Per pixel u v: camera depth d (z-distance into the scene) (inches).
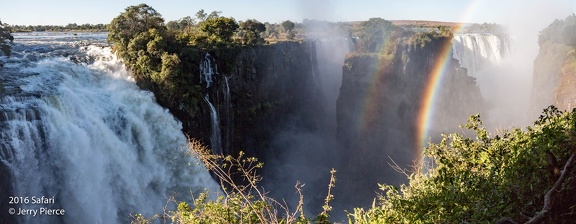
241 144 2317.9
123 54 1839.3
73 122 1392.7
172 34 1985.7
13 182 1139.9
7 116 1164.5
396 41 2751.0
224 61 2155.5
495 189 477.7
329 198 466.6
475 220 437.1
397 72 2733.8
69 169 1306.6
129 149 1587.1
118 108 1605.6
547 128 506.3
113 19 1887.3
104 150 1462.8
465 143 601.6
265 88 2496.3
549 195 419.2
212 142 2031.3
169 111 1811.0
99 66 1809.8
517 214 459.5
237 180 2213.3
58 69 1653.5
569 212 444.5
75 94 1480.1
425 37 2741.1
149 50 1806.1
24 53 1852.9
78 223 1337.4
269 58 2529.5
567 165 423.2
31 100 1291.8
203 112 1955.0
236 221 451.8
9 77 1471.5
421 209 470.0
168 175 1729.8
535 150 494.3
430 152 632.4
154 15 1956.2
